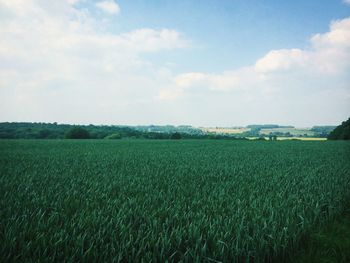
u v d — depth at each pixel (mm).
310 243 4695
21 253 3562
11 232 4012
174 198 6668
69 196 6625
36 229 4270
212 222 4910
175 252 3668
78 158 17984
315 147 34750
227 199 6570
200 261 3662
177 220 4902
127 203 6004
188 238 4082
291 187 8406
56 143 41156
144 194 7289
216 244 3906
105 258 3496
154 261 3551
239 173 11586
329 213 5941
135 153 23281
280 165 14781
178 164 14992
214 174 11156
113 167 13305
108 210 5445
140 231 4203
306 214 5719
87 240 3920
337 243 4699
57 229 4281
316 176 10727
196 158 18844
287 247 4297
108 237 4094
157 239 4109
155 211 5379
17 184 8258
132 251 3629
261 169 13008
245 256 3875
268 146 37469
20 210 5406
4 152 22781
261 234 4383
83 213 5109
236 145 40469
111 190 7770
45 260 3387
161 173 11188
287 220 4871
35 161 15703
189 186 8516
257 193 7469
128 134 86000
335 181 9336
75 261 3531
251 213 5406
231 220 4820
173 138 79688
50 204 5895
